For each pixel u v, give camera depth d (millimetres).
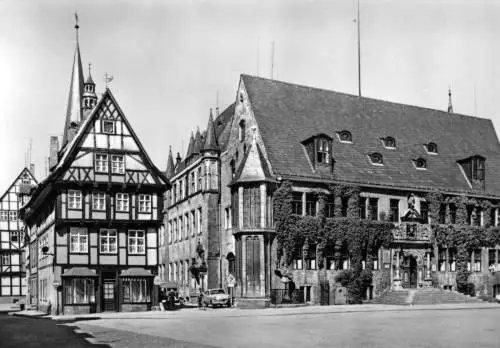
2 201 82625
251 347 19875
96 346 20625
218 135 58438
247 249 44219
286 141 47688
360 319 31516
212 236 52500
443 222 52281
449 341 21141
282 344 20672
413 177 51625
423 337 22500
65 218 42250
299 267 45312
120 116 44562
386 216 49219
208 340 22281
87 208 42938
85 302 42000
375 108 55969
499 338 22094
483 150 59250
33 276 56469
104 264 43062
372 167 50219
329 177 47156
